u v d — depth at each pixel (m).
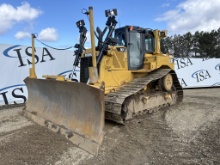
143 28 8.05
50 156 4.40
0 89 10.27
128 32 7.48
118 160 4.27
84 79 7.29
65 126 5.58
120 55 7.16
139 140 5.29
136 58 7.81
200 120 6.83
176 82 9.02
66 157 4.37
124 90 6.68
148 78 7.40
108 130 6.02
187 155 4.43
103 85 5.11
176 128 6.11
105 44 6.60
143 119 7.03
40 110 6.93
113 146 4.94
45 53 11.38
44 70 11.35
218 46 45.09
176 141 5.18
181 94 9.34
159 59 7.95
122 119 6.34
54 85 6.08
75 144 4.93
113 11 6.55
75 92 5.36
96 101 4.80
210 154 4.45
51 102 6.56
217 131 5.79
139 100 7.10
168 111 7.98
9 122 6.96
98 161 4.21
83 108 5.23
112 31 6.61
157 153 4.56
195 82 16.80
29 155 4.45
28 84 7.70
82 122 5.19
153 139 5.34
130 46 7.56
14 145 4.96
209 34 44.78
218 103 9.64
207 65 17.34
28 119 7.18
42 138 5.34
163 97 8.31
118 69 7.09
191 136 5.47
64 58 11.88
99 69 6.60
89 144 4.67
